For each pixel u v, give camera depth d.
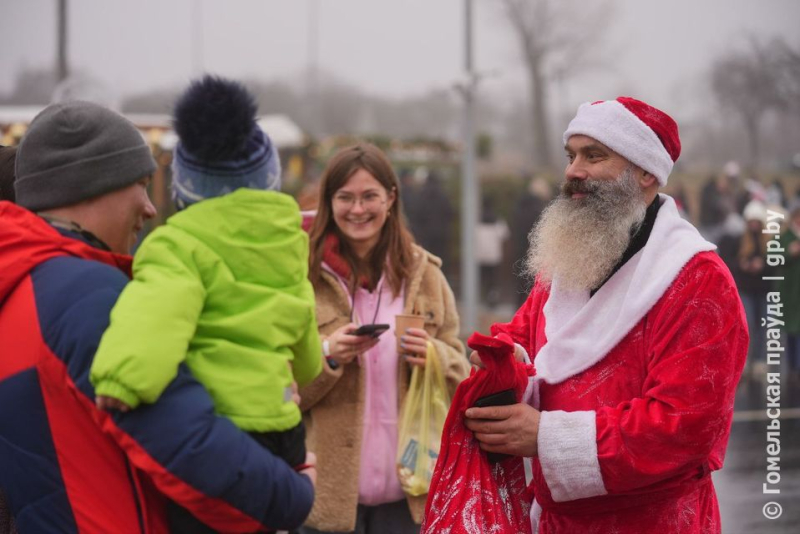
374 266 3.61
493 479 2.73
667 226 2.62
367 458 3.41
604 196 2.65
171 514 2.04
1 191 2.76
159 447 1.85
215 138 1.97
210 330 1.97
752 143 33.91
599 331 2.62
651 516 2.58
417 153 20.48
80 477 1.96
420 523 3.41
